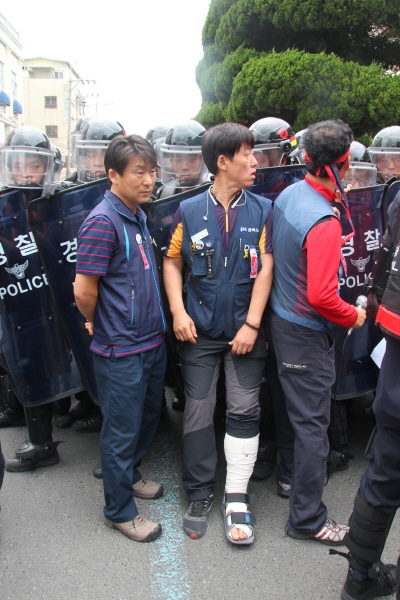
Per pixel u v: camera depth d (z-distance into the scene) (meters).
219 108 11.46
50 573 1.92
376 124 9.04
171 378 2.69
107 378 2.02
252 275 2.11
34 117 43.56
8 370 2.46
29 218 2.27
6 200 2.31
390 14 9.20
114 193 2.00
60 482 2.54
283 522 2.23
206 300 2.14
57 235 2.31
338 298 1.84
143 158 1.89
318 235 1.82
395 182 2.33
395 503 1.65
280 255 2.01
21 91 34.91
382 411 1.59
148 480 2.48
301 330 1.97
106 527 2.20
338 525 2.11
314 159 1.87
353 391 2.47
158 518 2.27
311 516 2.04
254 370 2.19
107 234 1.91
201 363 2.21
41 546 2.07
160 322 2.12
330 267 1.81
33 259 2.38
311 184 1.95
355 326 1.93
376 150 3.07
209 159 2.07
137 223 2.03
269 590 1.83
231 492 2.17
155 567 1.95
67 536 2.13
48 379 2.50
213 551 2.04
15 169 2.42
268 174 2.33
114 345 2.00
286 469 2.40
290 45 10.25
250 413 2.15
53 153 2.51
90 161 2.69
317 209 1.86
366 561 1.71
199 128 2.66
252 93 9.51
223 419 3.15
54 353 2.48
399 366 1.55
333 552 1.80
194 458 2.20
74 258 2.34
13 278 2.37
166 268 2.25
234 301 2.13
